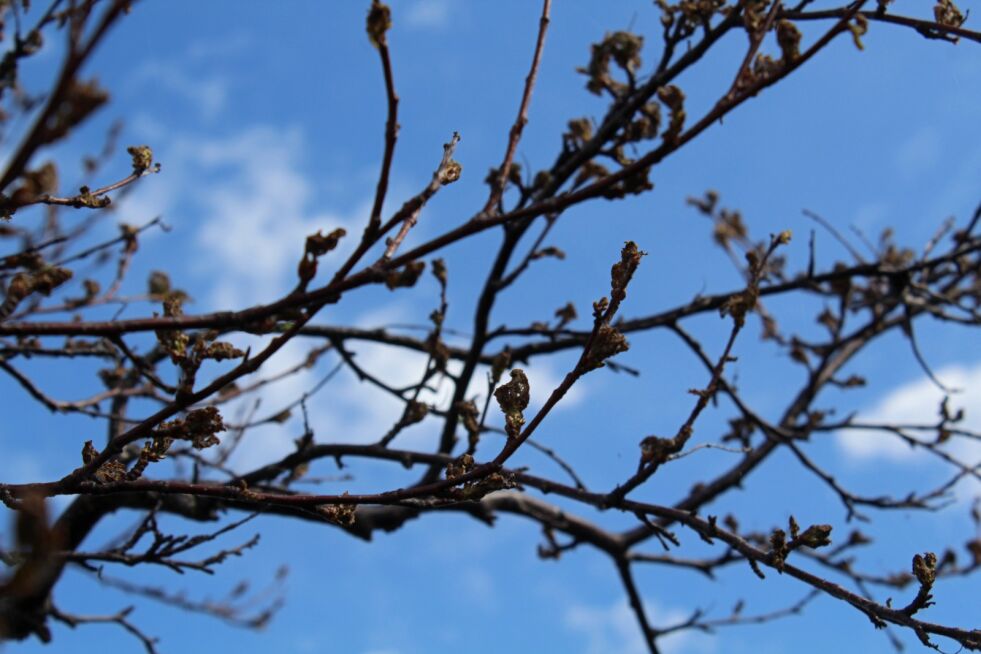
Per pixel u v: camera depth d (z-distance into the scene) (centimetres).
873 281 689
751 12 279
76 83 158
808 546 302
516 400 237
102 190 265
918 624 281
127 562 358
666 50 409
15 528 109
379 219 226
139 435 248
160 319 227
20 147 162
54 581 406
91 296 440
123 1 154
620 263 231
